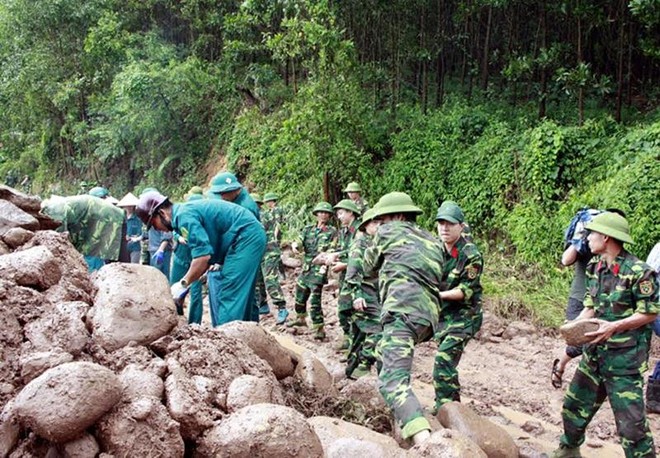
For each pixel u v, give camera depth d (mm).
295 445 2771
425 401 5719
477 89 15422
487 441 3863
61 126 24859
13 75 23547
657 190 9289
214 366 3441
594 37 13992
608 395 4012
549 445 4883
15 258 3721
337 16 15312
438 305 4094
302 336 8500
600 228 3996
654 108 12703
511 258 11188
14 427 2707
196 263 5262
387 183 13477
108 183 22906
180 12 22188
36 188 25641
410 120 14281
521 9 15094
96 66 22422
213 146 19938
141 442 2703
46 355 3035
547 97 12984
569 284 9906
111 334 3322
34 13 22188
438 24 15422
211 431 2900
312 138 13711
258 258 5750
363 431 3596
